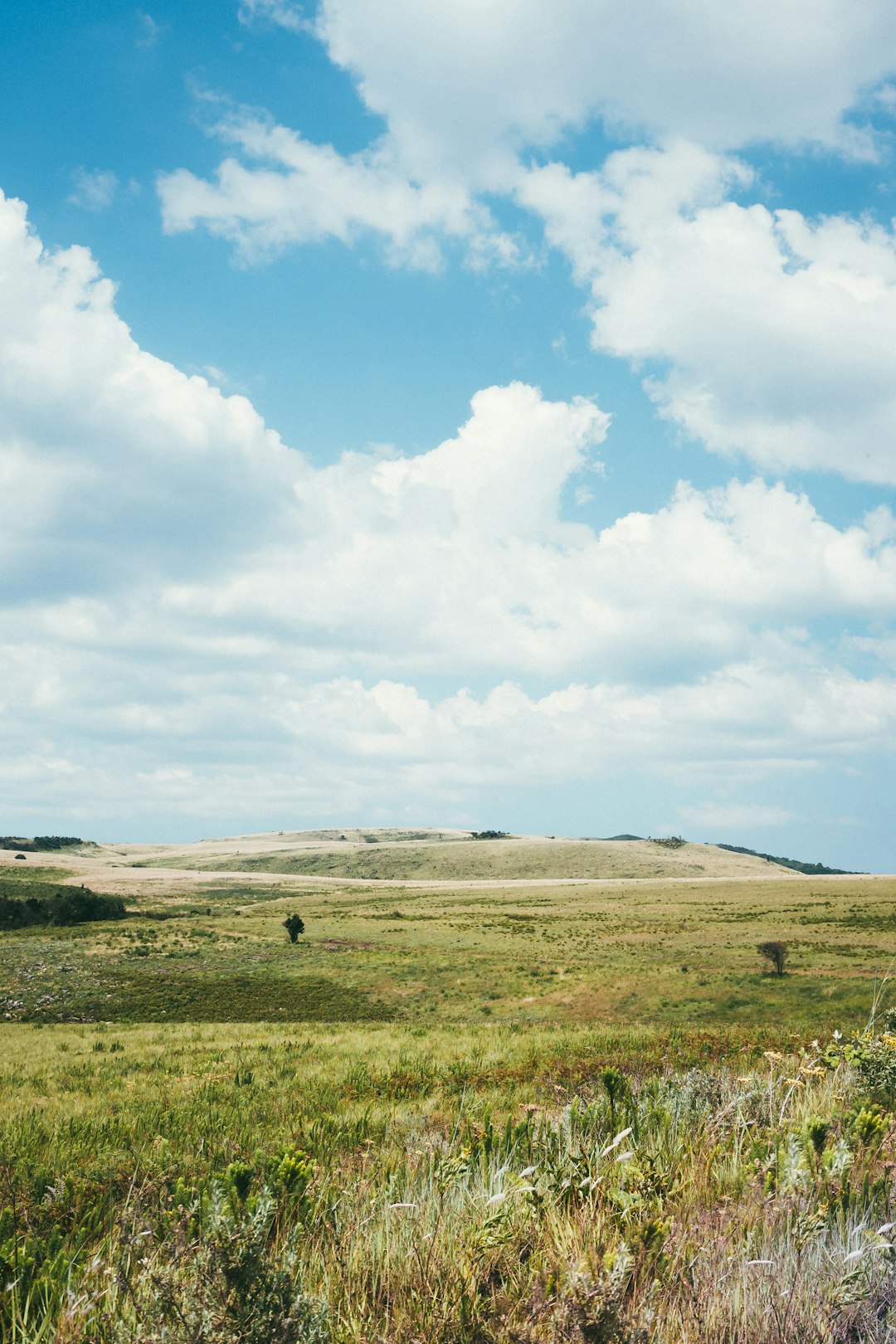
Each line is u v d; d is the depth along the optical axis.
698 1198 3.56
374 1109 10.46
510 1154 4.23
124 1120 10.09
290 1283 2.46
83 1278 2.98
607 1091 5.31
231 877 179.12
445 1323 2.42
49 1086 17.70
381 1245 3.11
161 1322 2.37
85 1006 48.56
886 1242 2.72
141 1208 4.23
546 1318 2.41
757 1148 4.25
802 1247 2.98
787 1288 2.62
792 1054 10.06
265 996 50.47
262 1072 17.36
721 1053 13.87
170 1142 7.81
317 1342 2.34
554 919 91.88
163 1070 19.92
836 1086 5.77
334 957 62.28
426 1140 5.57
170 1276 2.50
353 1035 27.30
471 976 53.00
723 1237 3.06
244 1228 2.57
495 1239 2.90
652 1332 2.38
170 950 66.06
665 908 103.38
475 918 95.19
